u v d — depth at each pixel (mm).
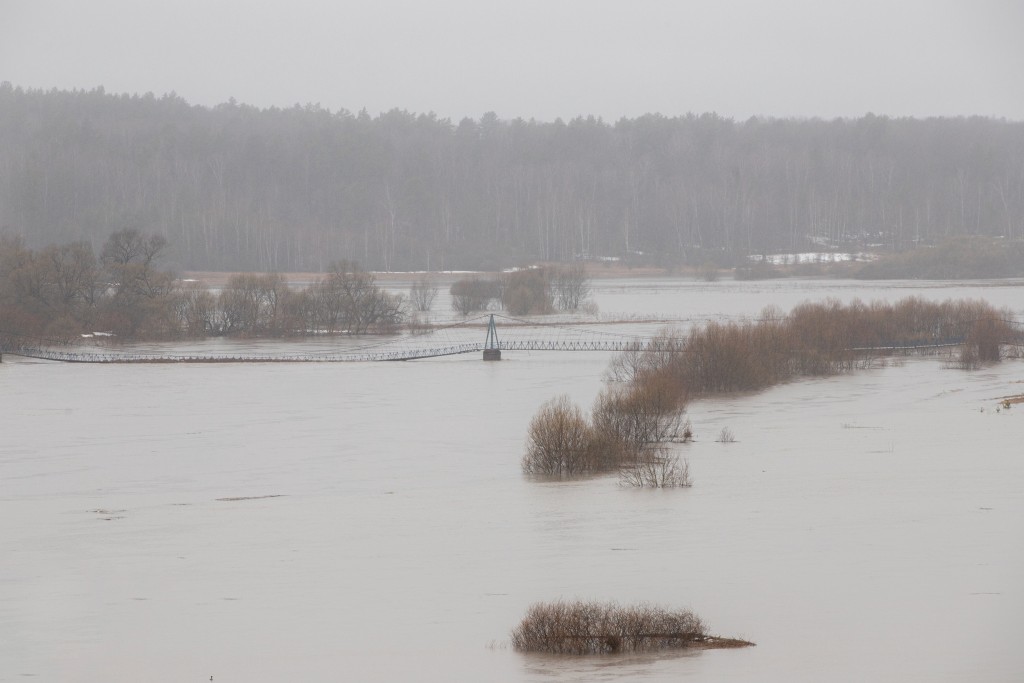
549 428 90938
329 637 47969
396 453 101812
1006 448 94938
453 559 61219
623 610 47500
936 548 60531
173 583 57969
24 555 64750
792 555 59688
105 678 43906
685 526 67688
